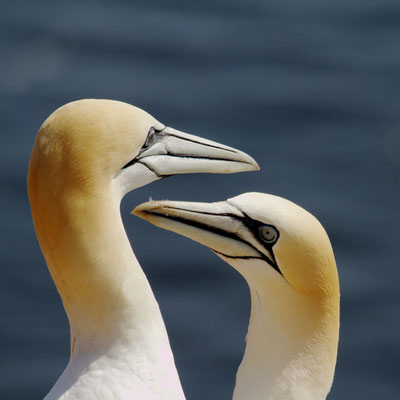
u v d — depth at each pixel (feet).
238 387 36.19
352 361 86.74
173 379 34.91
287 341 35.27
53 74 123.03
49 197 33.24
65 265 33.76
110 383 34.01
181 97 119.44
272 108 117.50
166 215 35.76
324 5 137.49
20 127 112.98
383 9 136.36
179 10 135.95
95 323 34.27
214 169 36.86
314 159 109.91
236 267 35.88
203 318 90.07
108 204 33.83
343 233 99.96
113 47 128.47
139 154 35.29
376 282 94.48
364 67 125.49
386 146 111.96
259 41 130.00
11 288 93.04
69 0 137.49
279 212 34.71
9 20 132.16
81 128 33.14
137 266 34.63
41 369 86.02
